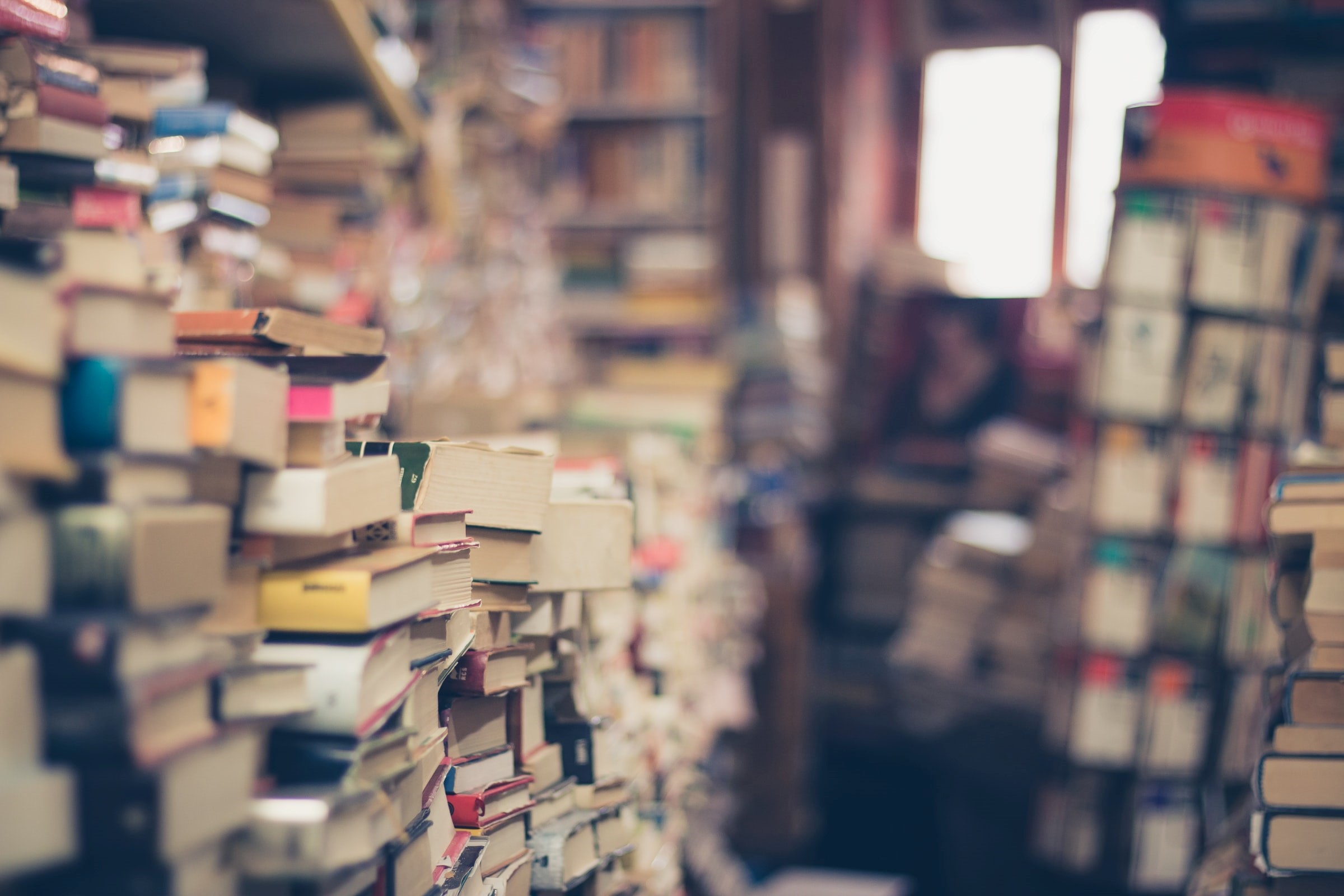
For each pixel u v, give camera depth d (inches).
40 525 28.2
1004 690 157.9
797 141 176.9
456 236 102.9
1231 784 119.3
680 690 88.1
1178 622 120.6
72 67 44.1
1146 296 118.1
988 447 180.5
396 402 84.4
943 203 193.3
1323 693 52.8
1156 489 119.7
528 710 51.8
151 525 28.7
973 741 158.4
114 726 27.6
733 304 175.3
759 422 168.6
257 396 33.5
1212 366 118.3
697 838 105.2
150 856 27.9
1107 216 121.6
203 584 30.8
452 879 41.6
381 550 39.9
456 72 101.6
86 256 30.4
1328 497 55.2
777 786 152.3
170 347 32.3
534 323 129.5
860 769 167.3
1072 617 131.5
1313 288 118.6
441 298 97.0
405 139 82.7
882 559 183.6
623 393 136.5
